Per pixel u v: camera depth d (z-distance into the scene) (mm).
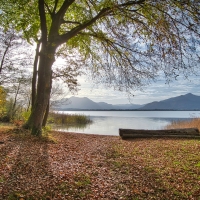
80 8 12766
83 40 14875
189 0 7020
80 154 8094
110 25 9758
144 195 4582
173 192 4711
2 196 4086
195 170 6000
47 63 11336
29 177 5188
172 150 8625
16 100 28094
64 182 5051
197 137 12102
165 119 44031
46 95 11414
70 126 27172
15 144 8328
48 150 8141
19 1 11188
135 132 13031
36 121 11055
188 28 6766
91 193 4590
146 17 8969
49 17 14570
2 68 21141
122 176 5707
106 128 25953
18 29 13867
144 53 8977
